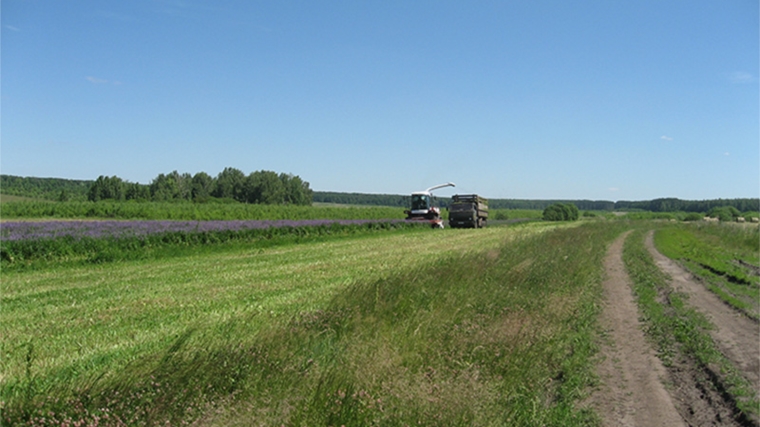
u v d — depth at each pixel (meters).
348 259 22.06
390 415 5.31
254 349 6.71
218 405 5.45
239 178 112.31
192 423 5.20
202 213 61.22
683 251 31.92
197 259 22.52
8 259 20.69
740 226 56.03
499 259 16.33
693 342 10.18
